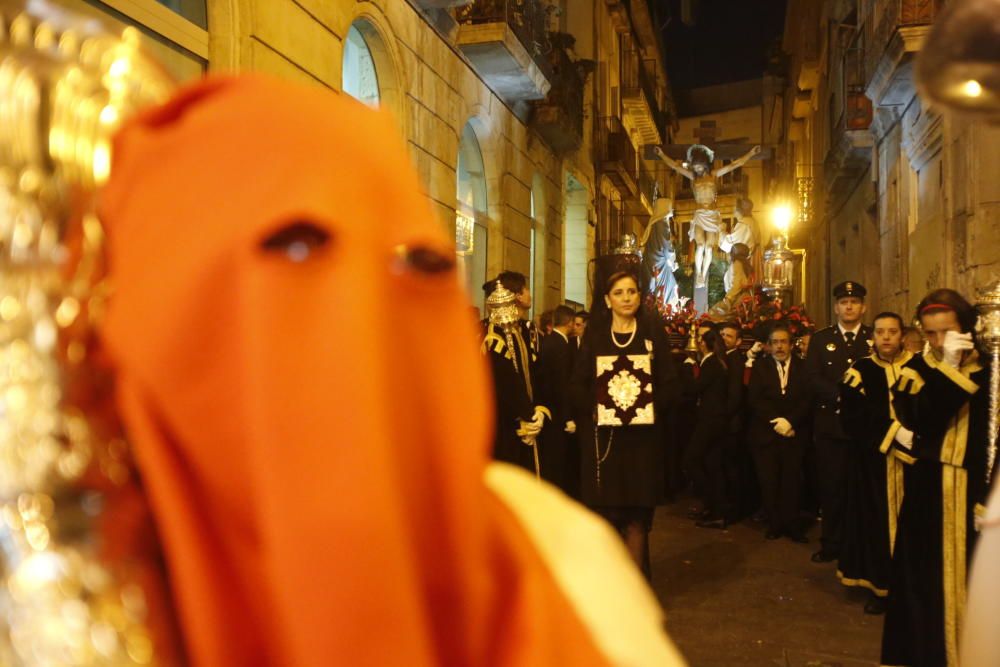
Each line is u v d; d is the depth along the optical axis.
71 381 0.61
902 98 14.00
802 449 8.56
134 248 0.59
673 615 5.94
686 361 12.09
